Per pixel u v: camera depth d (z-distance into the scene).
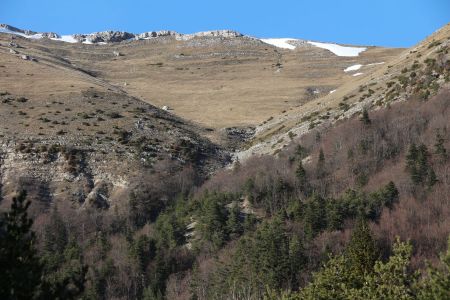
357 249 39.62
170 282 62.00
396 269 25.38
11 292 15.09
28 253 16.06
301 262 57.25
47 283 15.91
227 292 57.66
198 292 59.50
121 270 61.97
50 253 59.75
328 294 28.78
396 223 61.69
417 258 55.28
